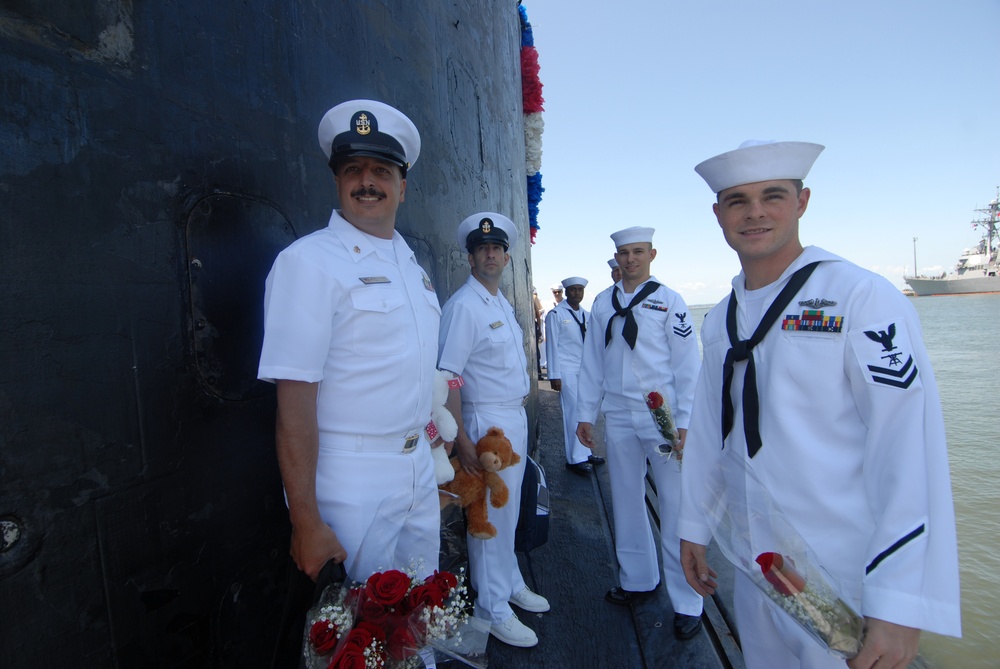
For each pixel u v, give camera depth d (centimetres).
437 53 292
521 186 645
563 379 522
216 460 134
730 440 150
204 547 130
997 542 461
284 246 161
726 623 259
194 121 132
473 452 224
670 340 273
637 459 277
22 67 97
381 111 153
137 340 115
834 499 130
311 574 130
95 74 109
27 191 97
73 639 102
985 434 775
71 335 103
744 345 144
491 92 423
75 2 106
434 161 279
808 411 134
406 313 154
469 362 240
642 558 272
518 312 501
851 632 116
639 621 257
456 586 130
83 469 104
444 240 289
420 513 162
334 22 193
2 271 93
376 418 147
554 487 459
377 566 139
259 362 138
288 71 166
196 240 130
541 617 263
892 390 120
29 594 95
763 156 136
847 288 130
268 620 150
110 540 109
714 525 151
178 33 129
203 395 131
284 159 163
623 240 284
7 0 96
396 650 114
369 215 154
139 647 114
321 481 144
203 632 129
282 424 131
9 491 93
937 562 112
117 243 112
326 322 135
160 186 122
